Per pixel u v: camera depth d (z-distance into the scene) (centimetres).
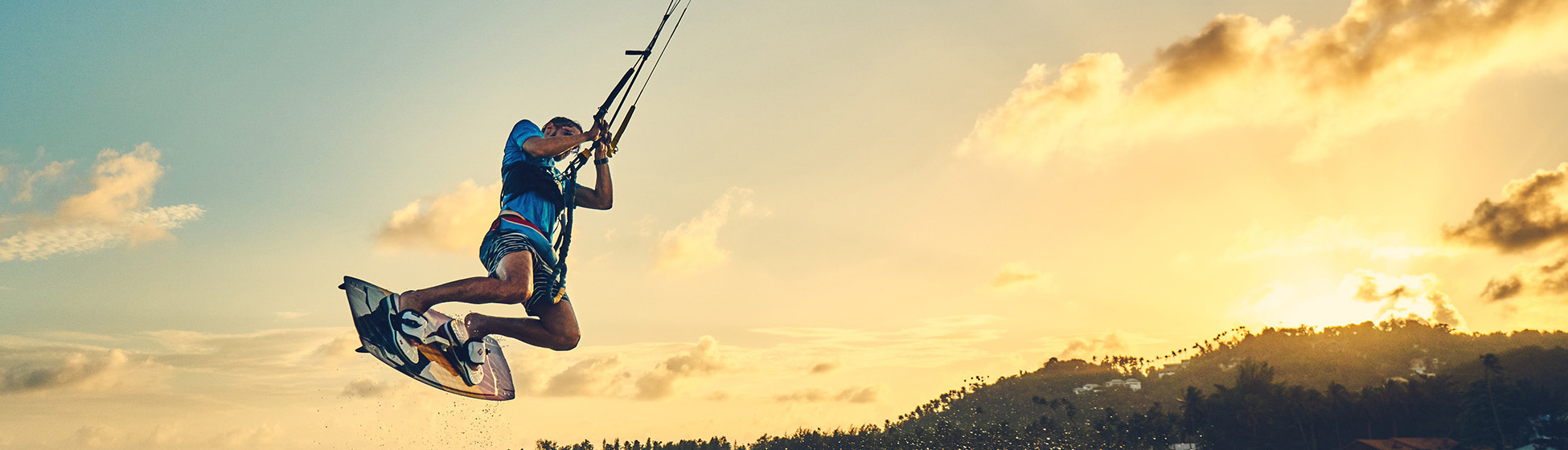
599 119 574
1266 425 15938
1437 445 14338
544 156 531
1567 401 14812
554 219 537
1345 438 15838
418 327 489
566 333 552
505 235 512
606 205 606
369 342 478
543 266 532
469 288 481
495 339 561
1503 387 14250
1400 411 15712
